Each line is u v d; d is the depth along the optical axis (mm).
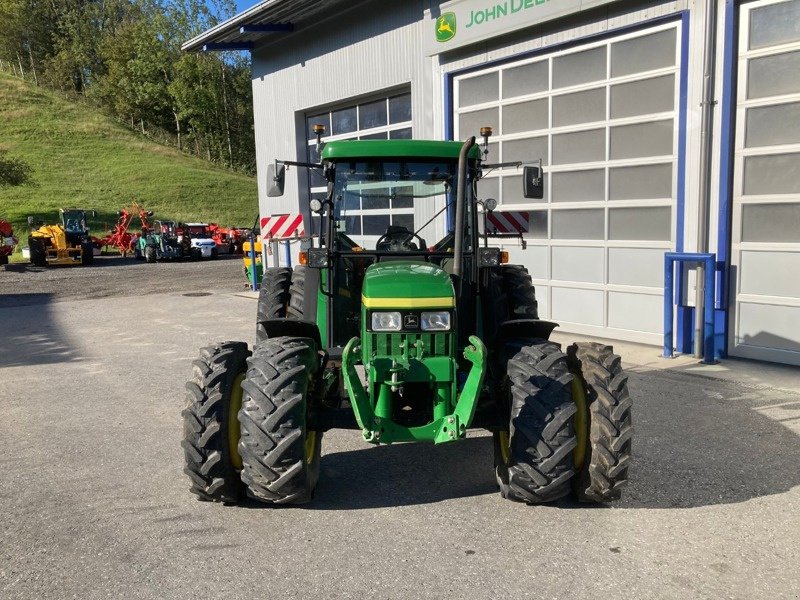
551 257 9070
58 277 19781
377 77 11516
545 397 3607
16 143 56594
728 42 6902
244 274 17781
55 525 3797
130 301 13672
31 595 3088
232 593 3068
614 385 3715
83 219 27453
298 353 3787
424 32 10289
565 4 8242
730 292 7199
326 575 3201
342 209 4668
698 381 6395
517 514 3805
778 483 4141
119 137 63344
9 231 25281
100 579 3215
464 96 10039
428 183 4648
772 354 6961
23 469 4680
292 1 11688
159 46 71125
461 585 3088
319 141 5059
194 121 66062
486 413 3902
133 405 6223
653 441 4879
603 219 8398
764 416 5363
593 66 8281
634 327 8211
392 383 3660
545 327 4207
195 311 12031
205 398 3781
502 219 9367
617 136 8125
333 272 4559
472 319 4434
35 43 87562
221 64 66188
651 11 7551
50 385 7035
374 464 4652
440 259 4539
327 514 3869
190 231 30531
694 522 3662
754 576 3121
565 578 3127
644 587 3039
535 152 9141
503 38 9227
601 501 3793
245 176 60469
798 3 6512
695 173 7324
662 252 7809
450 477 4391
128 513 3932
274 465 3584
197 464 3730
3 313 12352
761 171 6883
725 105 6980
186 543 3551
